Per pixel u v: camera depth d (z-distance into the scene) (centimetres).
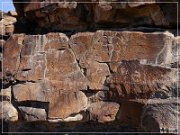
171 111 620
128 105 656
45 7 711
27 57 701
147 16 673
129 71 649
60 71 684
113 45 662
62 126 711
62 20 719
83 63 673
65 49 684
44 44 694
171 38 639
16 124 745
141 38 648
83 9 700
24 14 755
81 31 716
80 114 679
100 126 693
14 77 705
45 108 691
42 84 689
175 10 656
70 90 677
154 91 632
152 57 641
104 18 684
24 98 698
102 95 668
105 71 664
